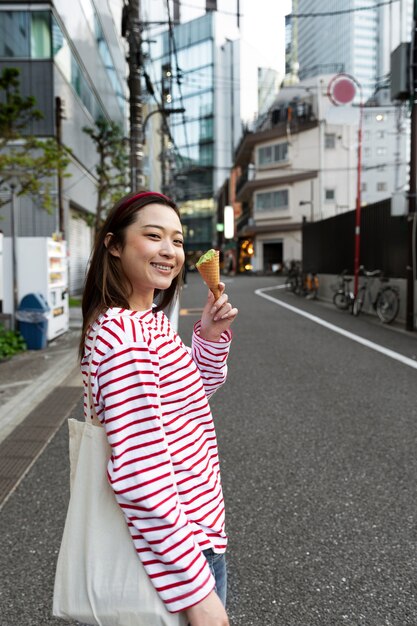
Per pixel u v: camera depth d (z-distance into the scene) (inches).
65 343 355.3
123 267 46.3
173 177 1417.3
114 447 38.3
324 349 320.5
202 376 54.6
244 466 143.5
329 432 170.9
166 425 42.4
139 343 39.9
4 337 319.3
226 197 2379.4
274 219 1691.7
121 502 38.1
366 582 91.5
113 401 38.8
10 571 96.3
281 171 1654.8
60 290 383.2
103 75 983.6
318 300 682.2
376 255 499.5
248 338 364.2
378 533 107.8
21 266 341.1
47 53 638.5
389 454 151.2
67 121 705.6
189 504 42.7
